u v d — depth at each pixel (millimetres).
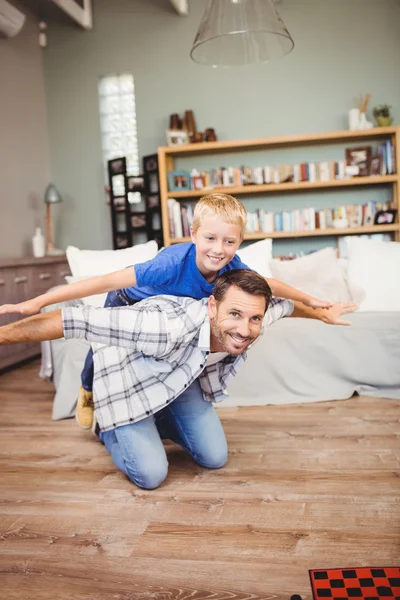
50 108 5988
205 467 2102
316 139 5293
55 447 2447
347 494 1815
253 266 3549
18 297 4453
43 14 5910
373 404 2834
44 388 3627
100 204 5973
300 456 2178
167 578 1392
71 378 2895
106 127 5930
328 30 5480
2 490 1990
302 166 5352
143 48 5766
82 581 1395
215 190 5352
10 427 2793
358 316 3053
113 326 1526
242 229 1627
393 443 2266
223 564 1442
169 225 5469
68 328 1476
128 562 1474
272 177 5402
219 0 2773
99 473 2109
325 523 1630
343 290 3438
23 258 4496
